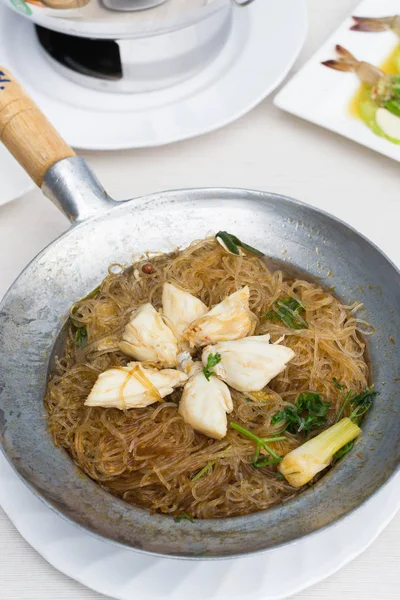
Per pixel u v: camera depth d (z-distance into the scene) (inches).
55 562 20.9
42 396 22.7
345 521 21.4
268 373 22.1
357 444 21.5
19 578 21.8
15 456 21.0
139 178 29.4
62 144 24.8
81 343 23.9
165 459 22.0
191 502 21.6
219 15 30.7
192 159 30.0
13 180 27.8
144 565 20.9
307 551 21.0
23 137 24.6
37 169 24.6
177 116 29.5
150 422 22.3
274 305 24.5
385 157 29.9
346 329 23.8
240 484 21.7
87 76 30.5
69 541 21.3
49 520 21.5
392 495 21.7
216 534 20.2
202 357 22.4
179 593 20.5
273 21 32.2
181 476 21.9
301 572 20.8
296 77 30.6
